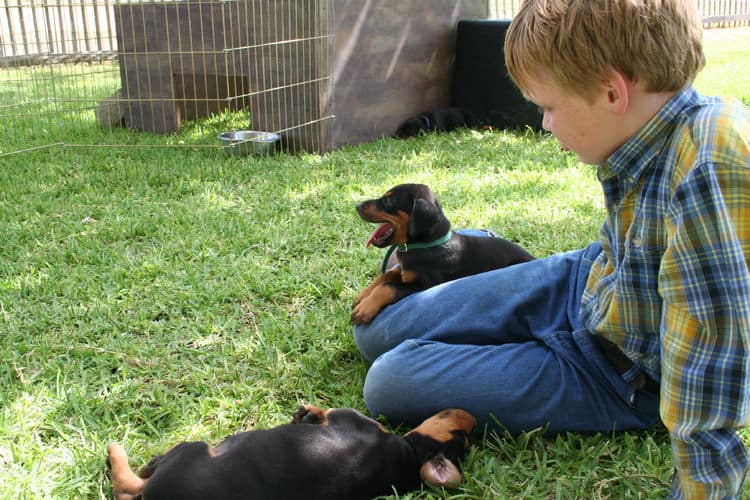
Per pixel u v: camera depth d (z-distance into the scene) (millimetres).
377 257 2535
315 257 2559
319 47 3535
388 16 3896
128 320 2207
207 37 3824
